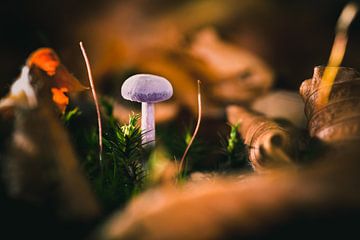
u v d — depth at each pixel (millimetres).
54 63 144
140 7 379
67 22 373
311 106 144
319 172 103
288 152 139
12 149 110
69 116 169
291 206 95
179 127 263
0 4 373
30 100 112
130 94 159
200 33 366
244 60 337
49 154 109
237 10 384
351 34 352
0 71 299
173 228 92
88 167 169
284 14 386
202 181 178
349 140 123
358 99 133
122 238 93
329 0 391
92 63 338
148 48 353
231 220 93
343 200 95
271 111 267
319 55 360
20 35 356
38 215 111
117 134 166
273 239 92
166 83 162
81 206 112
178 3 389
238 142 188
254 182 102
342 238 92
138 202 110
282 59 355
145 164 166
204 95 306
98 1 387
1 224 110
